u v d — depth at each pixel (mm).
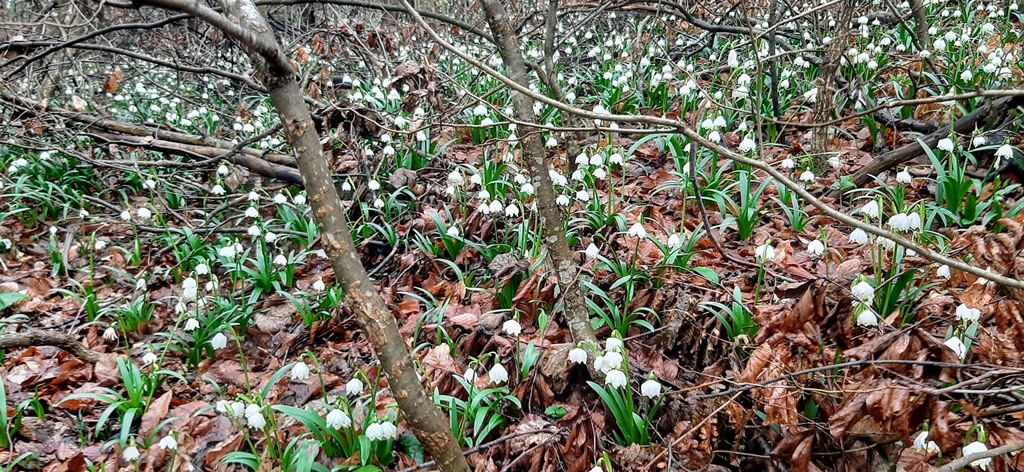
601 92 7941
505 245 4824
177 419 3428
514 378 3453
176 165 6656
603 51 8953
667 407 3010
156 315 5051
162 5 1734
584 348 3164
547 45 5359
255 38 2029
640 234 3781
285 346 4426
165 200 7199
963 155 4812
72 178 7426
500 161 6145
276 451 3160
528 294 4023
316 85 7066
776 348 2586
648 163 6129
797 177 5375
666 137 6000
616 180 5848
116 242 6375
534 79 8141
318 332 4445
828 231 4438
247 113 8234
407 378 2447
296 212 6145
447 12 11273
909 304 3082
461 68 8781
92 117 7520
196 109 9445
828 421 2322
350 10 10055
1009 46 6566
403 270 5012
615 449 2811
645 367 3391
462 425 3086
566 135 5383
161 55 9352
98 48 5879
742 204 4477
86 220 6863
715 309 3475
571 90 7945
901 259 3293
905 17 6633
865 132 5969
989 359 2271
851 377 2480
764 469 2693
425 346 3900
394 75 6219
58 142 7895
